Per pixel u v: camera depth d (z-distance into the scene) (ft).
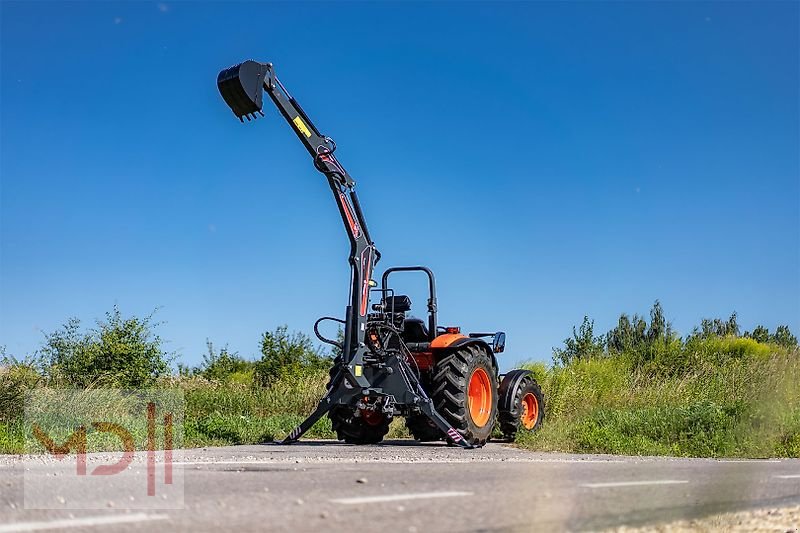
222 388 49.11
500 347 37.06
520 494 14.03
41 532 10.64
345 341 31.83
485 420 33.68
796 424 34.09
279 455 24.94
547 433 34.17
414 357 33.83
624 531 11.19
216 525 10.93
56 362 44.98
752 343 64.80
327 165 32.32
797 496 15.60
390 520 11.27
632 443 31.58
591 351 60.54
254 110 30.94
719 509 13.23
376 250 33.50
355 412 32.53
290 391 48.47
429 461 22.77
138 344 46.62
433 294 34.83
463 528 10.66
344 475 17.58
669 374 56.03
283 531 10.44
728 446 31.45
